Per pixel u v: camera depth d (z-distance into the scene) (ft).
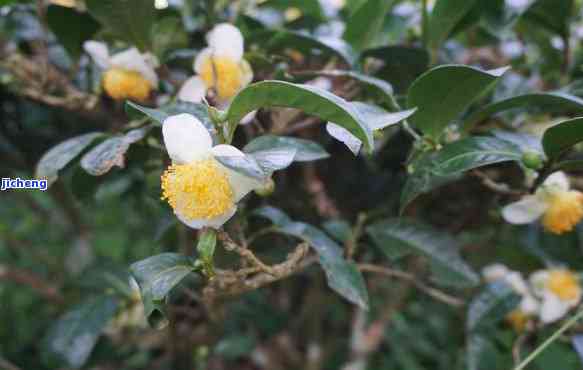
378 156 0.96
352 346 1.12
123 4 0.67
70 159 0.63
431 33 0.79
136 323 0.96
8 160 1.08
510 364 0.93
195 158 0.54
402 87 0.79
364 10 0.75
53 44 0.94
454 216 1.03
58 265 1.39
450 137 0.69
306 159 0.59
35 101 0.91
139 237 1.65
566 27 0.85
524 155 0.62
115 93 0.75
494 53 0.98
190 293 0.82
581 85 0.75
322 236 0.69
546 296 0.87
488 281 0.92
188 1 0.90
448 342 1.33
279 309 1.23
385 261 1.02
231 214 0.56
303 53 0.79
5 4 0.78
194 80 0.70
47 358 0.87
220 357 1.27
